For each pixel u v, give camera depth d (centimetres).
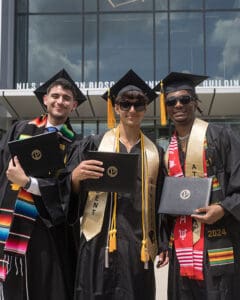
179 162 380
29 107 1585
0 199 405
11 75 1711
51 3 1762
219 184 363
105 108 1576
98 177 358
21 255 389
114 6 1744
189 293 363
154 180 389
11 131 429
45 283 395
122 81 423
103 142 398
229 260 354
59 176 396
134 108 383
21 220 395
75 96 443
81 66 1736
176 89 395
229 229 360
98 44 1739
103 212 378
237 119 1664
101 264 369
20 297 391
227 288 350
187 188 363
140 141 398
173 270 374
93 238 375
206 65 1706
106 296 365
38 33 1755
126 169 360
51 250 401
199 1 1728
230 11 1722
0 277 389
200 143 371
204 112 1622
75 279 389
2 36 1700
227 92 1449
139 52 1725
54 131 392
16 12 1756
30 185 383
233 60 1706
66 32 1752
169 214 365
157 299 555
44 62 1744
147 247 371
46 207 384
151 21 1731
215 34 1717
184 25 1727
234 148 364
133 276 367
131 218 375
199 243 360
